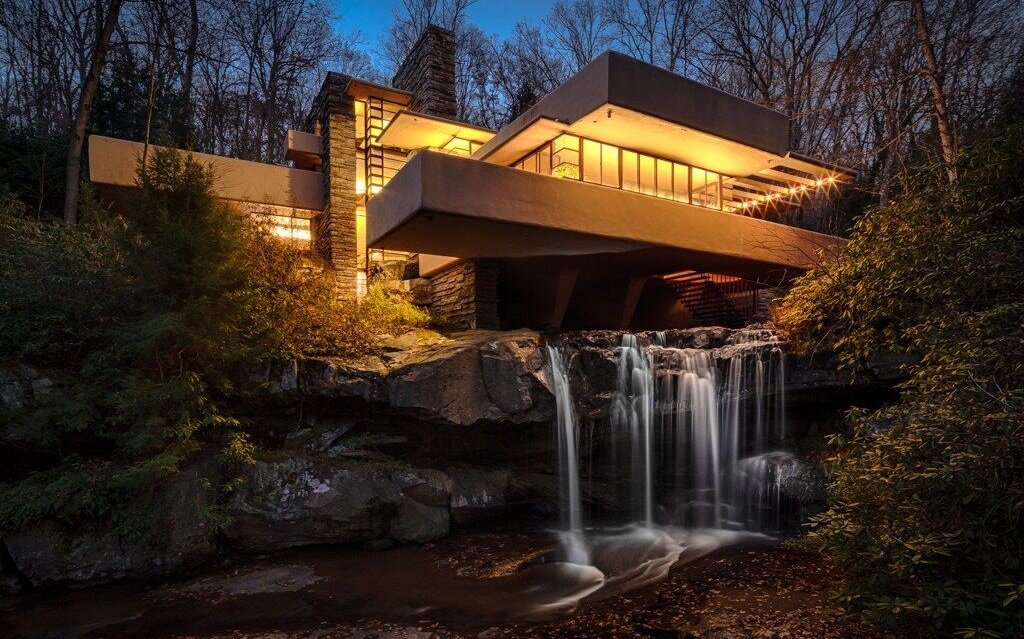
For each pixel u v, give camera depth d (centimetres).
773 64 2231
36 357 692
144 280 680
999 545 380
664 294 1645
